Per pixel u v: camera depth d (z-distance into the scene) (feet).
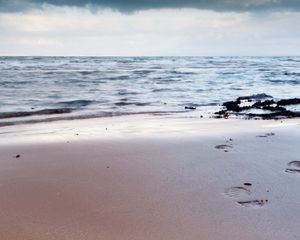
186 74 106.73
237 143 23.84
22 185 16.19
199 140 24.94
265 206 13.89
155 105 47.39
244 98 54.29
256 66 171.83
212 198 14.75
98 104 47.16
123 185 16.24
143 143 24.13
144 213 13.42
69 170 18.35
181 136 26.40
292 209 13.62
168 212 13.51
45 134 27.61
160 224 12.59
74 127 30.99
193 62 236.63
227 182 16.51
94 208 13.84
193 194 15.19
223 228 12.28
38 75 93.09
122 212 13.51
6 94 54.39
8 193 15.24
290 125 31.07
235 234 11.89
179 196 14.98
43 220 12.84
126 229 12.24
